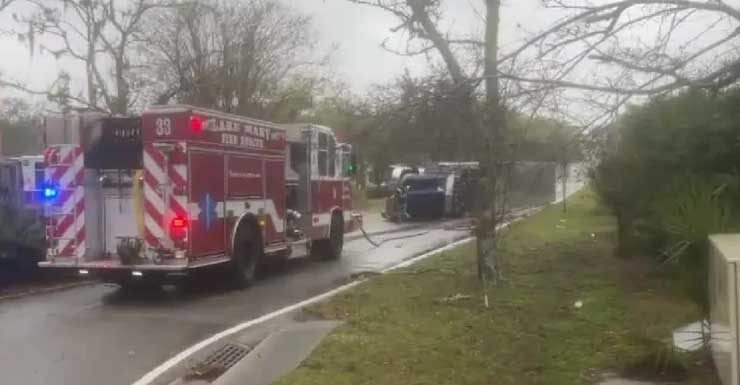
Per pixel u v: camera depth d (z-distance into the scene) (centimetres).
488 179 1041
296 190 1619
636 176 1087
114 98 2605
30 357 820
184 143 1159
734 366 491
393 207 3256
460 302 998
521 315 906
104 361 804
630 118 869
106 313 1082
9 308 1127
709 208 672
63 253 1228
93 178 1226
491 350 750
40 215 1428
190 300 1202
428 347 767
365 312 970
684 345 691
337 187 1802
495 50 770
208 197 1216
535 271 1253
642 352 681
